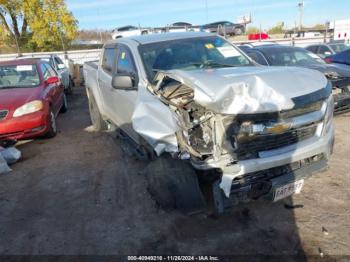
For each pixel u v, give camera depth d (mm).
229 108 2977
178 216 3635
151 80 4156
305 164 3465
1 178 5062
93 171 5055
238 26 31219
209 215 3586
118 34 23094
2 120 6039
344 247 2977
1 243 3420
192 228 3416
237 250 3041
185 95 3443
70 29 32812
